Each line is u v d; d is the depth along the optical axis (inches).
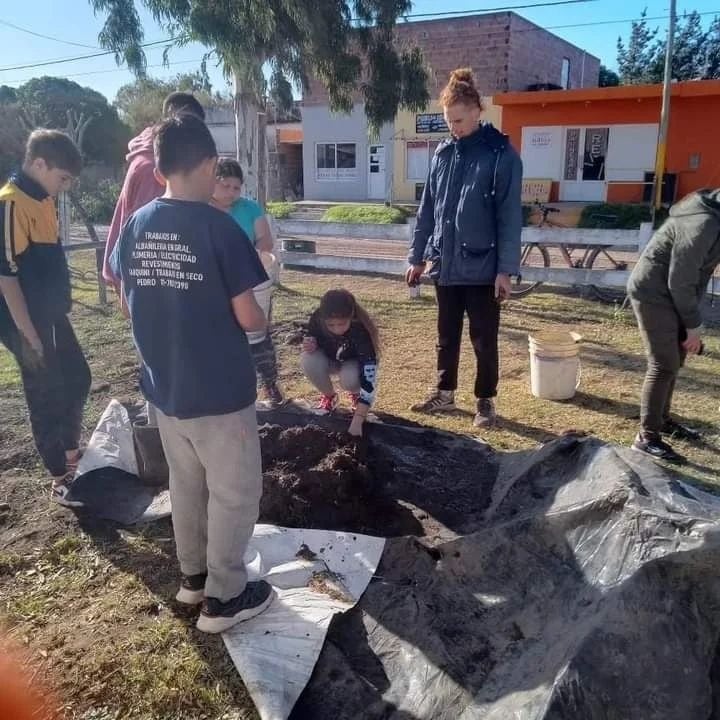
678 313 159.8
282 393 216.1
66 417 154.6
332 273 434.6
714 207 150.3
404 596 112.5
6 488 156.6
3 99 1052.5
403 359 254.8
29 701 96.7
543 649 93.7
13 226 129.4
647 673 83.7
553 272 354.9
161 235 93.5
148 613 114.3
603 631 86.6
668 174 764.6
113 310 337.7
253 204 172.1
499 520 130.7
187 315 93.7
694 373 236.5
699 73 1445.6
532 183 848.9
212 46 338.3
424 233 197.9
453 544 118.3
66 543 134.0
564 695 81.4
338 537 126.7
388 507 141.1
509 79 899.4
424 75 409.1
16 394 218.5
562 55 1065.5
